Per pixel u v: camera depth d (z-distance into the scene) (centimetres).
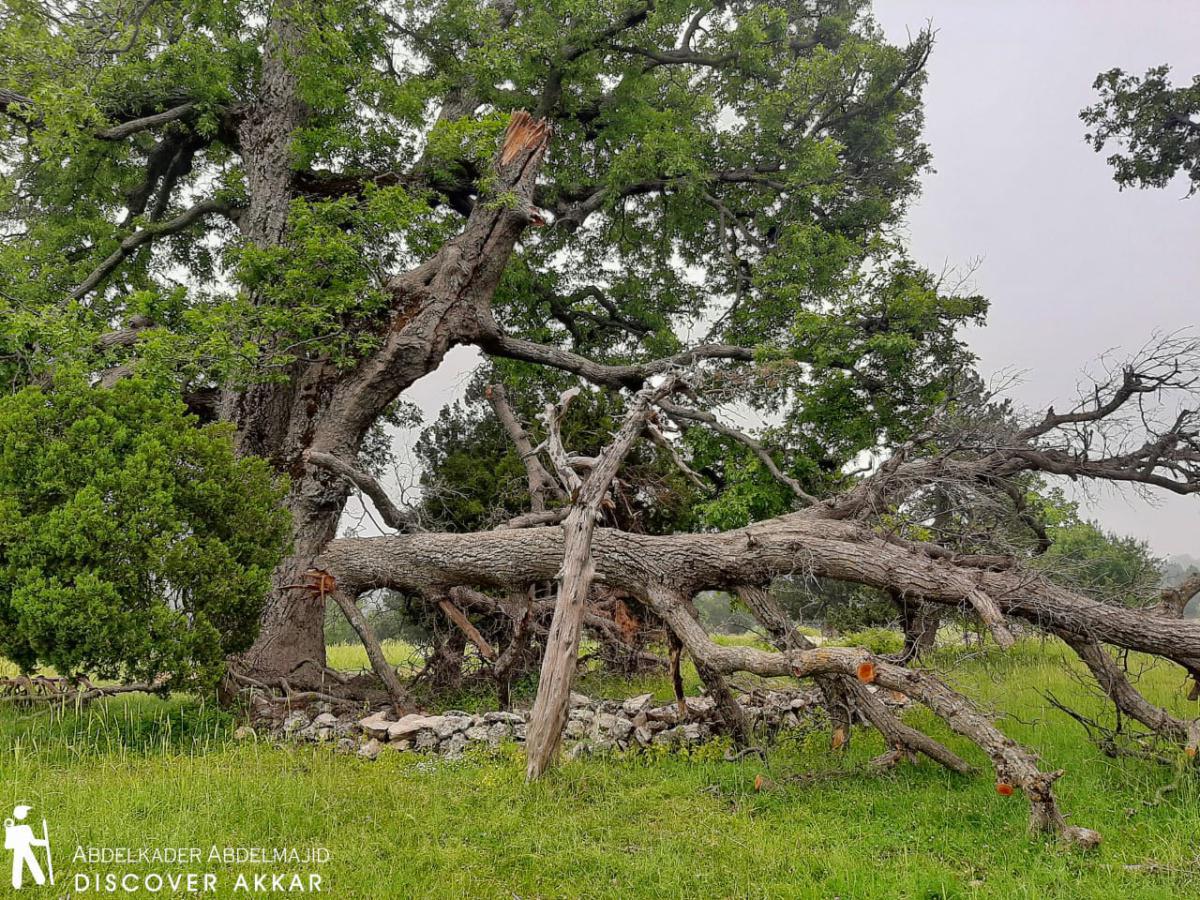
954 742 926
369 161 1617
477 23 1695
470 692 1270
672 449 1060
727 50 1905
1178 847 559
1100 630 864
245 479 945
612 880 534
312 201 1540
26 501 841
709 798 722
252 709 1018
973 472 1047
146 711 1010
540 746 763
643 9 1834
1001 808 659
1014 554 949
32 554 802
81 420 858
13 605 786
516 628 1101
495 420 1802
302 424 1326
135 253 1722
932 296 1512
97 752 816
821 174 1777
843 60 1927
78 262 1683
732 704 934
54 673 1239
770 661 787
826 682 891
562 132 1941
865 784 759
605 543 1024
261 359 1251
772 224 1897
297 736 944
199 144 1766
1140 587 933
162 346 1107
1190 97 1731
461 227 1719
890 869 546
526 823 640
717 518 1416
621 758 865
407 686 1282
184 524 873
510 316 1966
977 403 1113
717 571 1002
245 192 1606
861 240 1838
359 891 495
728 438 1592
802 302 1727
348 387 1330
